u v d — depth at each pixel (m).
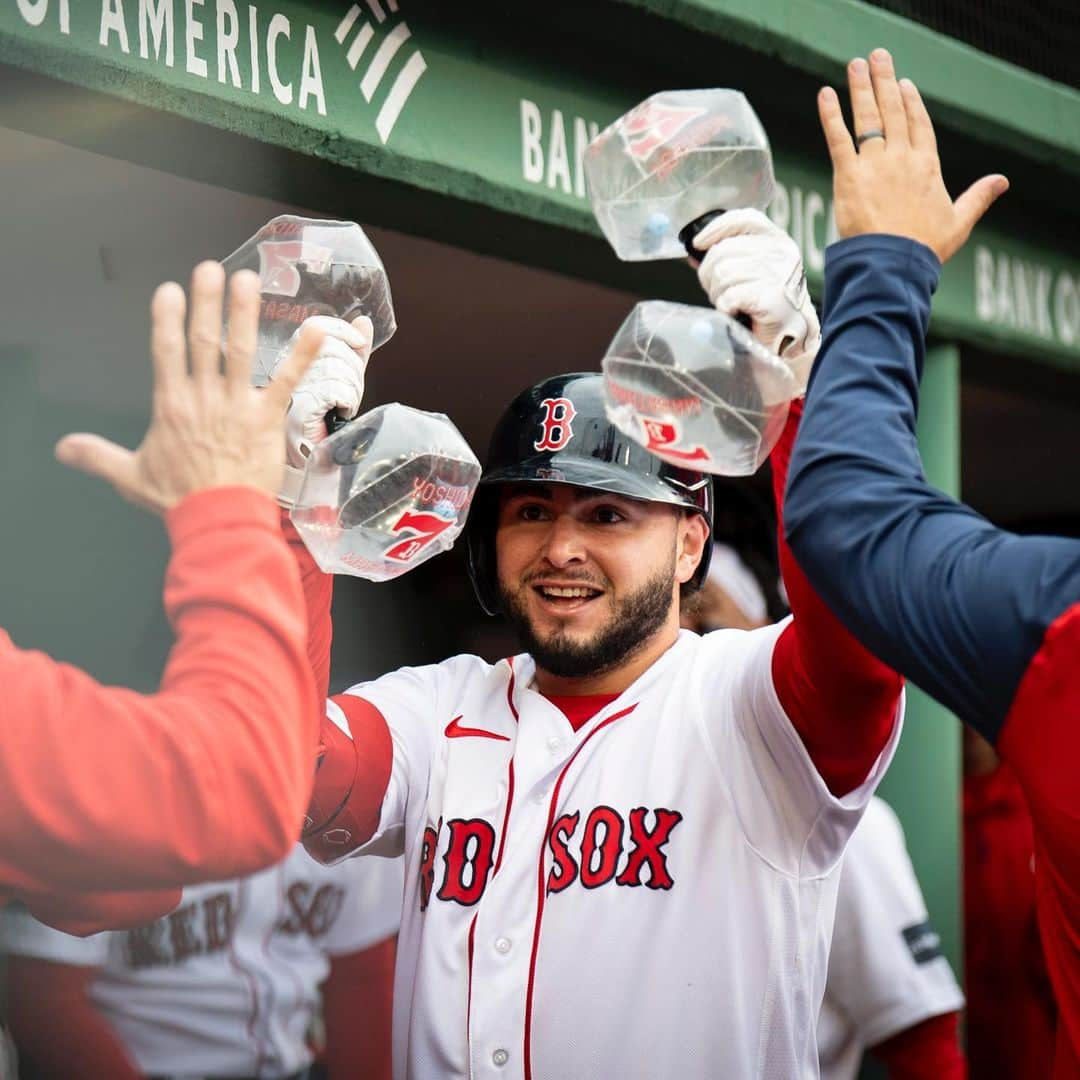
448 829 6.35
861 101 4.89
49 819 3.85
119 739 3.88
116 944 7.26
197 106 6.92
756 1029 5.95
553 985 5.96
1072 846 4.27
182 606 4.06
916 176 4.77
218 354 4.17
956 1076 7.50
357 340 5.65
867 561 4.38
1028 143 10.73
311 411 5.38
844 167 4.80
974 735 11.34
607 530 6.41
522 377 12.29
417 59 7.88
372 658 13.28
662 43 8.76
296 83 7.32
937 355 10.81
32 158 7.77
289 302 5.91
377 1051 7.82
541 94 8.49
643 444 4.99
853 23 9.53
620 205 5.22
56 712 3.87
